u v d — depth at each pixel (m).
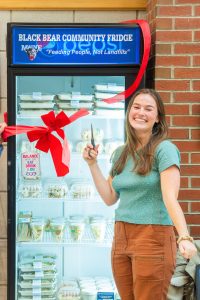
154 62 3.92
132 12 4.29
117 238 2.86
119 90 3.93
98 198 4.01
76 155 4.07
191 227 3.95
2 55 4.25
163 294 2.78
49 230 4.03
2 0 4.19
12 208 3.69
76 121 4.12
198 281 3.43
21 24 3.62
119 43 3.67
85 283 4.09
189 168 3.93
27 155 3.87
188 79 3.90
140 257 2.74
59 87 4.06
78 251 4.28
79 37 3.65
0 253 4.34
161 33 3.88
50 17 4.26
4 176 4.31
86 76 3.88
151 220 2.74
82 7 4.22
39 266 3.96
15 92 3.65
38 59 3.65
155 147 2.76
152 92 2.87
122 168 2.87
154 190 2.76
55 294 4.05
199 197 3.94
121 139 4.11
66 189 3.96
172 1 3.87
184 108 3.91
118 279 2.90
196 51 3.89
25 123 3.99
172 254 2.78
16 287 3.83
